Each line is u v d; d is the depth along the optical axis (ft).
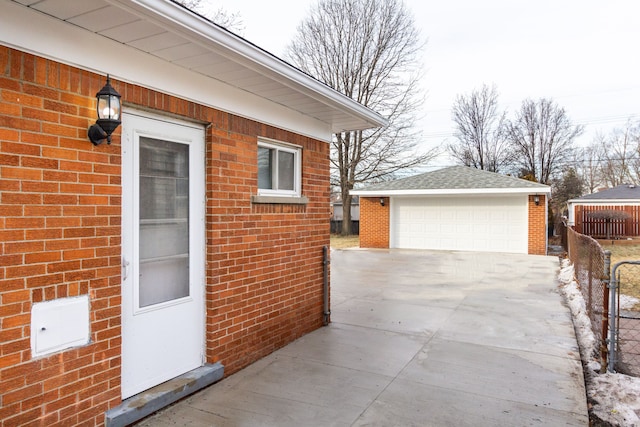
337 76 80.69
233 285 13.62
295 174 17.65
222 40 10.02
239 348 13.85
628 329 18.97
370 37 78.95
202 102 12.39
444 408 11.24
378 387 12.56
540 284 30.25
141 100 10.59
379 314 21.43
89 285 9.24
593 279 19.22
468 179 55.16
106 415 9.56
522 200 50.85
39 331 8.29
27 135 8.13
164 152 11.69
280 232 16.12
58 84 8.69
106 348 9.61
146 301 11.16
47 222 8.45
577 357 15.19
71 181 8.90
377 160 78.38
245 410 11.02
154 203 11.40
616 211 66.85
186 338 12.32
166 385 11.39
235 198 13.74
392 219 57.41
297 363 14.47
